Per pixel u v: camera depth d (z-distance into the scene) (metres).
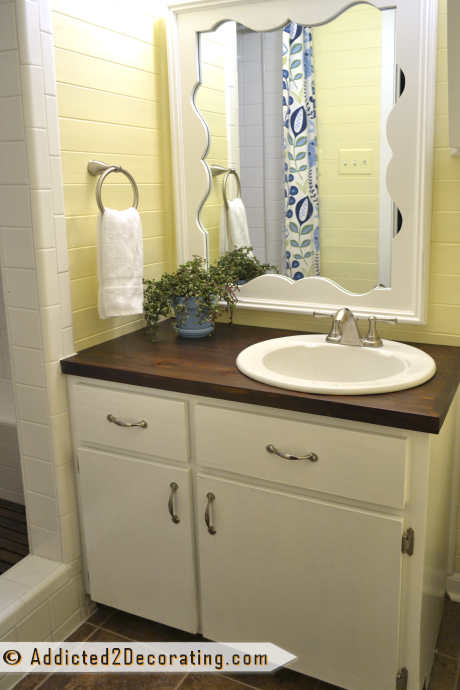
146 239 2.00
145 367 1.62
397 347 1.67
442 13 1.56
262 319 2.01
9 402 2.50
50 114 1.57
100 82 1.74
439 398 1.36
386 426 1.32
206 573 1.64
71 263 1.72
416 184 1.68
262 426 1.45
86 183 1.73
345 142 1.75
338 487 1.40
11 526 2.25
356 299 1.83
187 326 1.88
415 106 1.64
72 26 1.63
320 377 1.72
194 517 1.63
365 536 1.39
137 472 1.66
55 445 1.74
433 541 1.50
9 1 1.46
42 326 1.66
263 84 1.83
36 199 1.56
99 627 1.86
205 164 1.97
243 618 1.62
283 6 1.74
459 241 1.69
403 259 1.74
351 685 1.50
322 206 1.83
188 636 1.81
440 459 1.48
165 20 1.91
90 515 1.79
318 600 1.49
